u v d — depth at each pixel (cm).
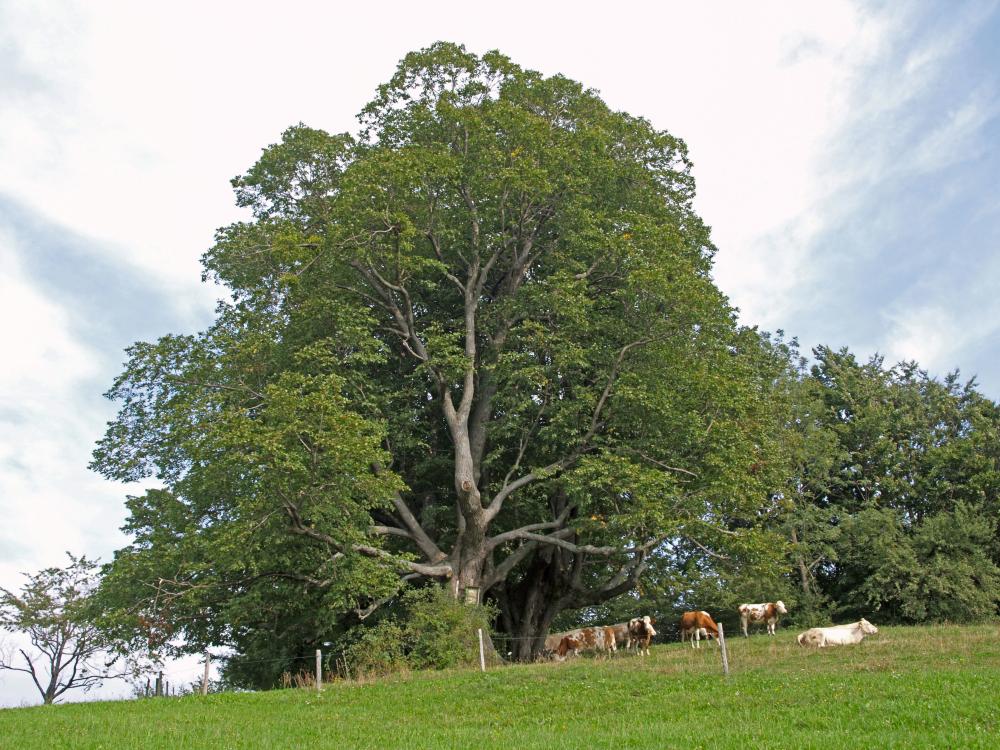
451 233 3278
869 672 1947
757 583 3775
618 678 2045
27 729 1633
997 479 4516
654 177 3644
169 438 2944
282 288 3203
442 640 2566
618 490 2864
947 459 4709
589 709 1744
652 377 3088
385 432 2953
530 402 3148
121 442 3059
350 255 3103
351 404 3047
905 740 1227
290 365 3050
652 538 2867
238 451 2553
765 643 2781
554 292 3112
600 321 3203
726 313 3253
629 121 3694
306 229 3338
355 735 1528
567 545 2995
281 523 2572
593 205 3447
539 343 3092
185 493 2925
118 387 3098
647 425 3080
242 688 3197
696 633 3012
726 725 1461
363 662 2520
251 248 3225
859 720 1423
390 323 3450
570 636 3072
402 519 3284
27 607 3441
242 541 2447
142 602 2617
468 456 3044
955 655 2166
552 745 1330
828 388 5431
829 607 4338
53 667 3453
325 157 3366
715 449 3027
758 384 3838
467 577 2950
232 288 3372
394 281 3234
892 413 5084
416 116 3416
